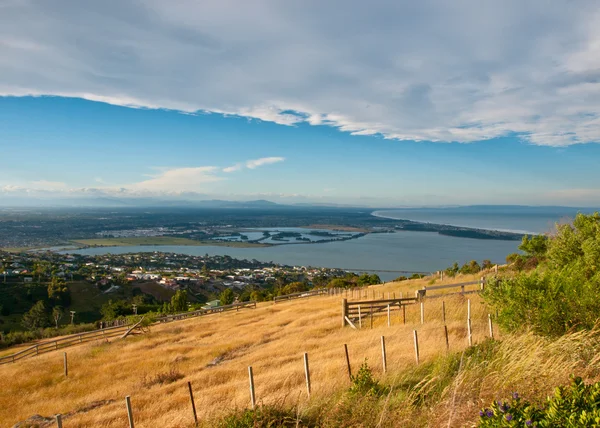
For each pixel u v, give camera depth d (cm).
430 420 656
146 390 1545
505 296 1094
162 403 1263
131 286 10781
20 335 5106
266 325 2883
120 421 1160
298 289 7112
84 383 1842
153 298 9975
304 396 903
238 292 10925
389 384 891
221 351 2128
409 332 1631
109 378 1875
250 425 752
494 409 454
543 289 1046
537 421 425
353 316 2305
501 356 895
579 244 1752
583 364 772
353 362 1255
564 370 738
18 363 2605
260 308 4222
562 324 981
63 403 1546
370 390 807
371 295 3700
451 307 2005
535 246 3138
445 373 887
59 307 7931
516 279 1130
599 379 677
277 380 1227
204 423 871
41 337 5241
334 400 825
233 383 1350
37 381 1966
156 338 2938
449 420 608
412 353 1205
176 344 2622
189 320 3969
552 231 2161
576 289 1020
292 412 785
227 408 912
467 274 3900
